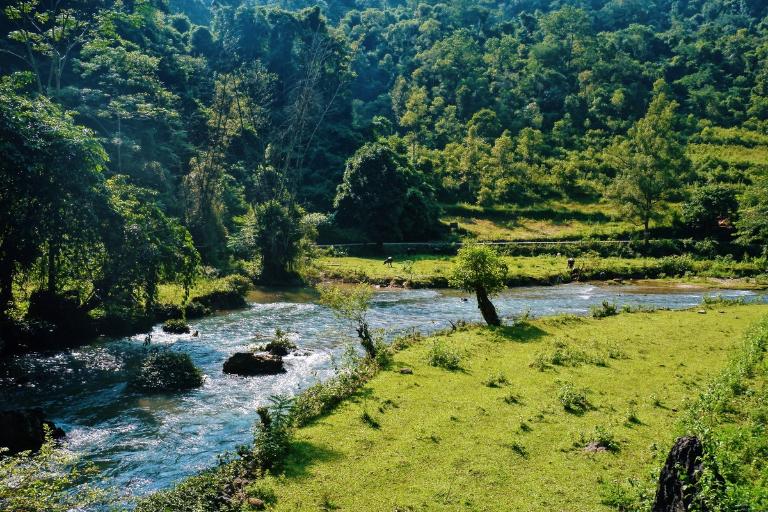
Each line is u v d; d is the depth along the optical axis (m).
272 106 100.12
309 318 39.38
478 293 33.12
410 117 119.12
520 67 149.50
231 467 14.59
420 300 48.44
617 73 139.75
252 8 114.25
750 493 9.38
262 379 24.64
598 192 100.44
